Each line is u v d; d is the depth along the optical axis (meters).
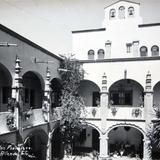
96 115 23.14
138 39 26.23
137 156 23.50
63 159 22.81
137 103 24.83
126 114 22.50
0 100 16.77
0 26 13.37
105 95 23.05
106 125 22.86
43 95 19.31
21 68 15.10
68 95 22.14
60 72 22.34
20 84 15.15
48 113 19.16
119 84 25.45
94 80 23.61
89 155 24.39
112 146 25.56
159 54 25.62
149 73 22.12
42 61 18.12
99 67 23.53
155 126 20.06
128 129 25.47
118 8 27.02
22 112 15.38
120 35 26.81
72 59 23.00
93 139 26.31
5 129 13.66
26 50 16.41
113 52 26.84
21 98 15.28
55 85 23.39
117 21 27.00
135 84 24.95
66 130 21.95
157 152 23.83
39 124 17.72
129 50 26.48
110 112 22.89
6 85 17.08
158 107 23.59
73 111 21.73
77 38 28.16
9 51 14.40
